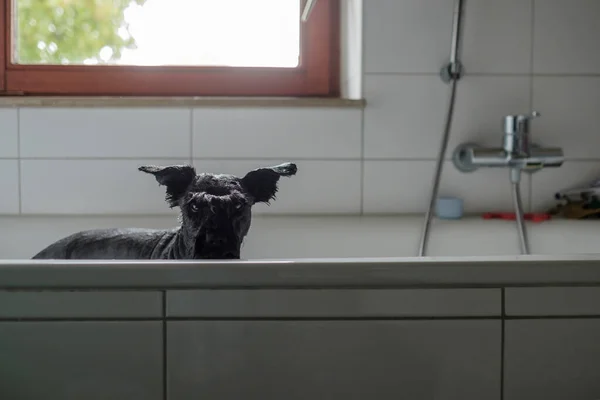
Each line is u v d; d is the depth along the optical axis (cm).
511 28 144
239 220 78
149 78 150
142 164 140
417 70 142
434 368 70
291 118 141
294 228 130
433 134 144
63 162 140
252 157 142
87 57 155
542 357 71
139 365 69
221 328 69
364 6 140
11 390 69
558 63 145
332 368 69
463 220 137
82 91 149
